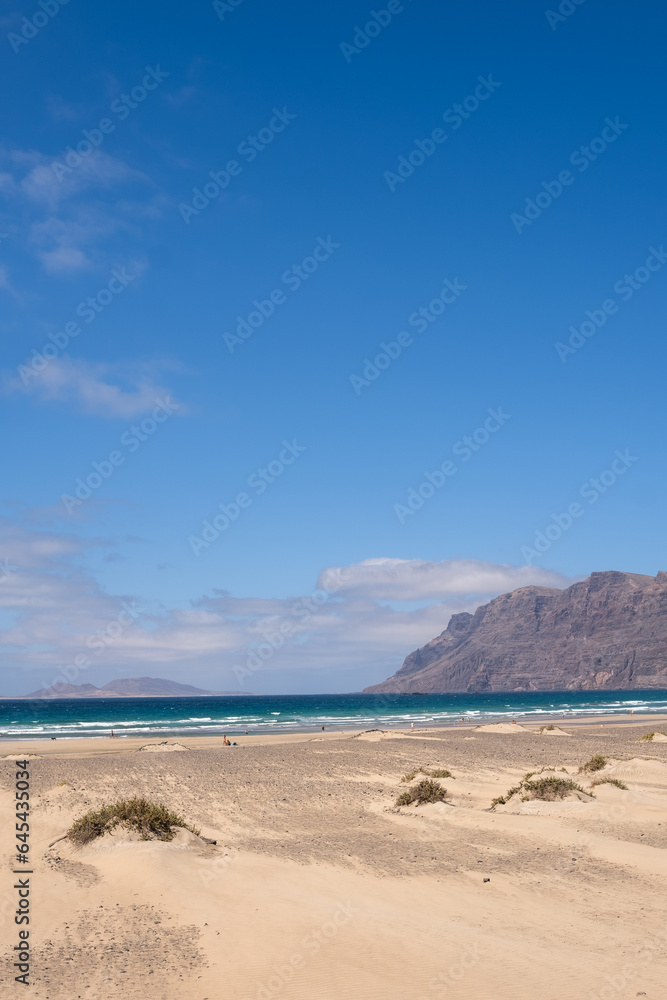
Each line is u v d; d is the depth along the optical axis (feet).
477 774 104.12
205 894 41.24
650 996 27.89
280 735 228.02
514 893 42.70
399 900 40.96
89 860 48.08
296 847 55.62
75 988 28.73
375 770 107.65
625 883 44.91
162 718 407.85
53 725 323.57
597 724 271.90
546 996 27.99
